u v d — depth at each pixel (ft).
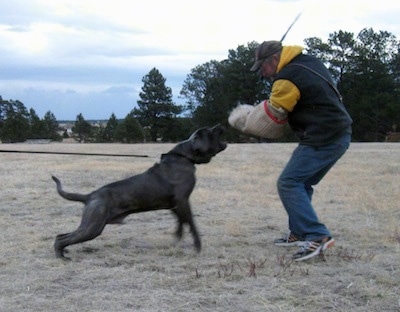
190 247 19.35
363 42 210.38
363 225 22.82
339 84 206.90
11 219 24.44
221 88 208.85
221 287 14.82
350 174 40.81
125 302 13.74
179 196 18.33
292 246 19.25
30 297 14.14
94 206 17.71
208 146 18.43
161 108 224.74
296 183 17.49
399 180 37.14
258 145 87.30
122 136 156.46
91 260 17.61
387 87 201.05
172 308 13.34
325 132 17.06
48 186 34.68
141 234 21.47
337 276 15.70
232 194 31.09
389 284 14.89
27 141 160.76
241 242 20.13
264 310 13.20
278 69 17.02
